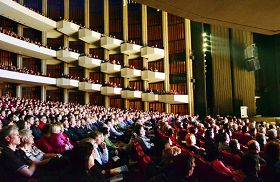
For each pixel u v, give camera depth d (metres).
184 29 26.97
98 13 28.88
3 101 14.63
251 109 24.16
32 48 20.52
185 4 5.26
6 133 3.20
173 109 26.56
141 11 28.73
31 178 3.22
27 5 26.44
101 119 12.55
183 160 2.66
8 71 17.98
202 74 25.95
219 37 25.89
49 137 5.10
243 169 3.00
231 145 4.81
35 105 15.36
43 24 22.44
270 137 5.54
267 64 23.81
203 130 7.40
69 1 28.27
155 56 27.45
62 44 25.23
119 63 26.98
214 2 5.20
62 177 2.84
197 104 25.89
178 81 26.94
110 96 27.50
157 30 28.38
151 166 3.78
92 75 27.78
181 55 26.98
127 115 15.73
